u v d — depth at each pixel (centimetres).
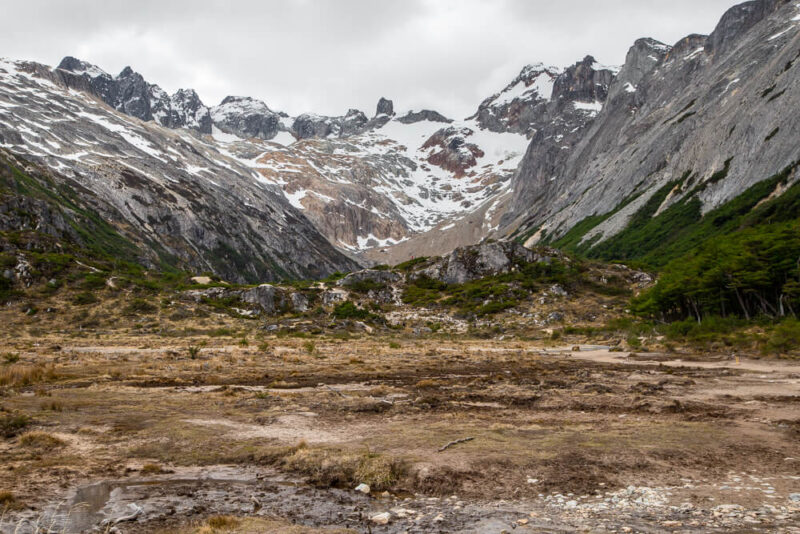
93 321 7731
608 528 837
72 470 1183
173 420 1705
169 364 3634
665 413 1869
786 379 2806
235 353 4675
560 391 2434
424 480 1120
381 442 1420
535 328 8956
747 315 6950
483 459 1242
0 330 6725
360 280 11869
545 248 12650
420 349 5722
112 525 864
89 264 10025
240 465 1264
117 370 3216
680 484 1072
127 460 1280
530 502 988
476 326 9362
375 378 3073
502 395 2317
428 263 12925
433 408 1989
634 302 9038
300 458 1252
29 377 2677
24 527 845
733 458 1251
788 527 814
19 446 1364
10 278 8306
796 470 1152
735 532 801
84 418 1725
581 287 10888
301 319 9219
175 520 895
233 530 830
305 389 2541
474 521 890
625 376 3109
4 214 11325
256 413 1852
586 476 1132
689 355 4797
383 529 855
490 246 12581
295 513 943
